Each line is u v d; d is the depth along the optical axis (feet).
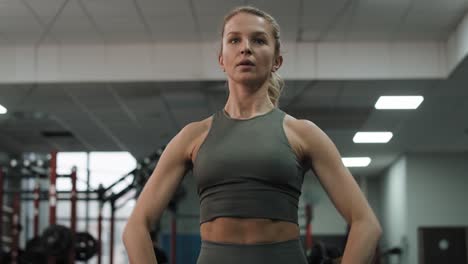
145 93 36.65
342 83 34.55
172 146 5.80
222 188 5.39
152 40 34.22
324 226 59.06
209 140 5.59
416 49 33.94
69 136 47.78
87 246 37.04
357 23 31.60
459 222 50.49
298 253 5.41
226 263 5.29
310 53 34.01
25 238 57.52
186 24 31.86
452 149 50.24
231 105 5.76
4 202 52.01
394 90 35.91
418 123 42.57
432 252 50.24
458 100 37.58
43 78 34.55
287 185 5.40
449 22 31.42
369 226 5.44
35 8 29.86
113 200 38.19
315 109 39.42
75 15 30.71
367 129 44.24
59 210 64.08
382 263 57.06
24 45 34.86
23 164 39.83
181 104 38.86
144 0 29.01
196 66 34.32
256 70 5.61
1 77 34.55
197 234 55.26
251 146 5.41
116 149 52.11
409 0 28.96
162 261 26.91
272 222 5.33
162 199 5.74
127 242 5.58
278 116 5.66
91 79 34.47
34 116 42.16
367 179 61.11
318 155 5.61
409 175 51.11
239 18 5.71
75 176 34.91
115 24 31.91
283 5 29.45
